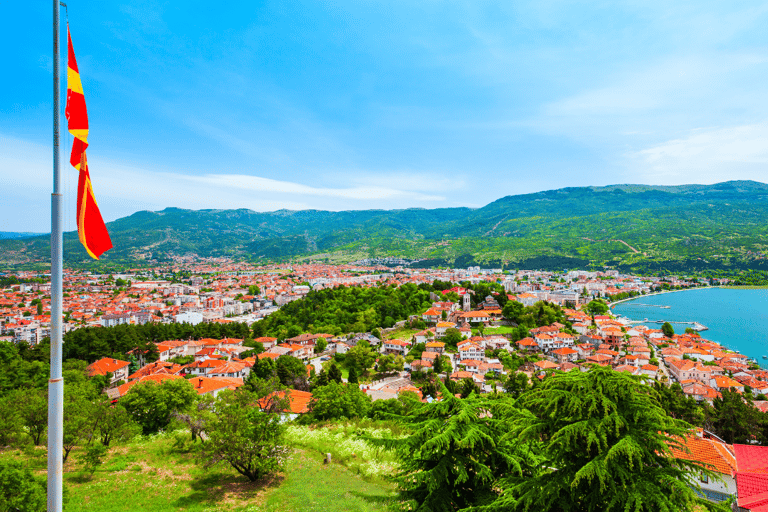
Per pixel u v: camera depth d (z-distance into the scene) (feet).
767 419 230.27
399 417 70.69
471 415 61.46
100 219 51.26
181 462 140.67
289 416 213.46
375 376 406.62
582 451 52.75
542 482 52.13
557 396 54.24
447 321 571.28
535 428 55.52
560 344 506.48
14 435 140.26
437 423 61.93
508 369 412.98
